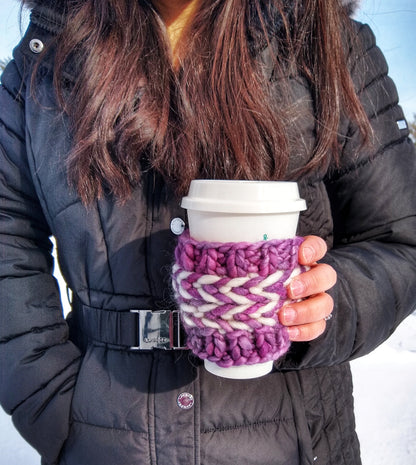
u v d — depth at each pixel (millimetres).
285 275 439
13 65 717
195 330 455
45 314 673
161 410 570
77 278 648
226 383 576
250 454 562
